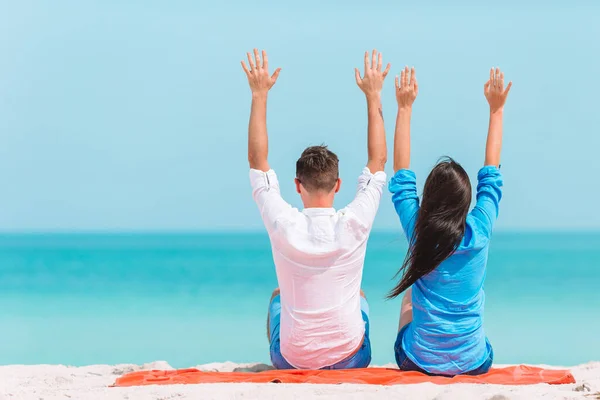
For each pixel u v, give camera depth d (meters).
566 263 50.72
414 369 5.53
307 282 5.35
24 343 16.77
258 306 27.48
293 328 5.42
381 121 5.77
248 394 4.64
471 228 5.42
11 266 51.31
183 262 55.72
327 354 5.50
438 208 5.26
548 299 28.25
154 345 16.42
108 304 28.70
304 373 5.39
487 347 5.68
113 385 5.37
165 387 4.98
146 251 73.31
